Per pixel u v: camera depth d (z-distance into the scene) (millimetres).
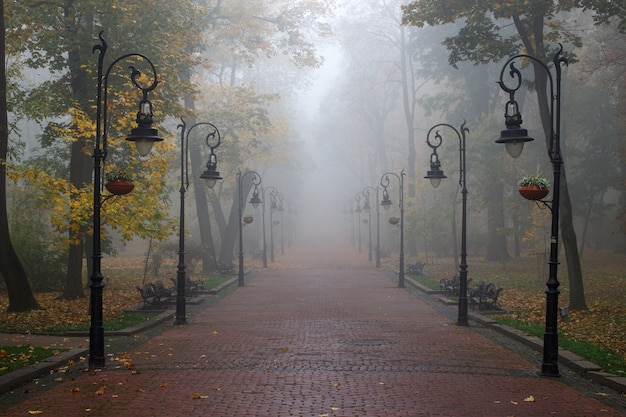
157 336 16984
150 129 13141
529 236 34719
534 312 21266
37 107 25641
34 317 19859
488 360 13297
